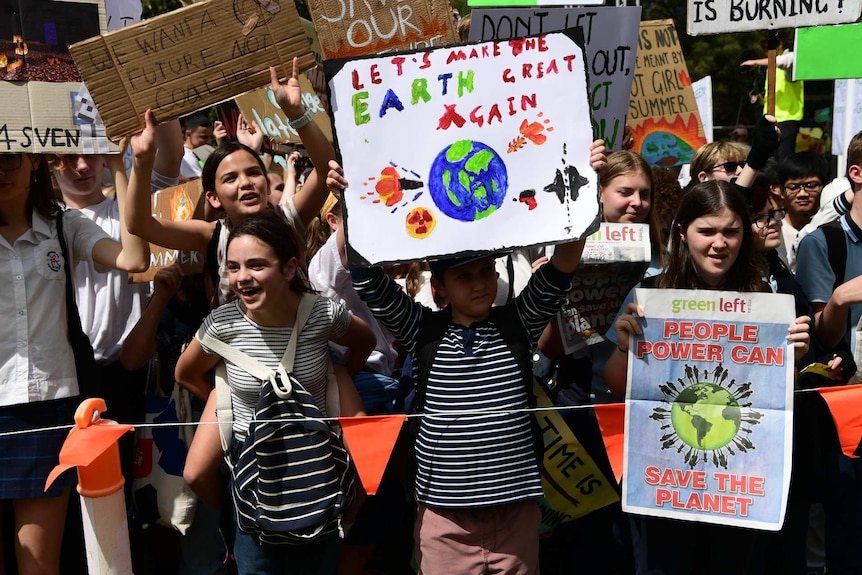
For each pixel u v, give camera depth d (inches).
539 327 137.8
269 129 217.0
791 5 166.4
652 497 134.5
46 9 135.6
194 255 163.9
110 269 156.1
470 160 132.1
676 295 133.6
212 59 134.8
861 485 148.6
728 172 197.3
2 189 138.9
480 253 131.1
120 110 134.0
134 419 170.2
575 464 151.6
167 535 173.9
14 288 140.9
